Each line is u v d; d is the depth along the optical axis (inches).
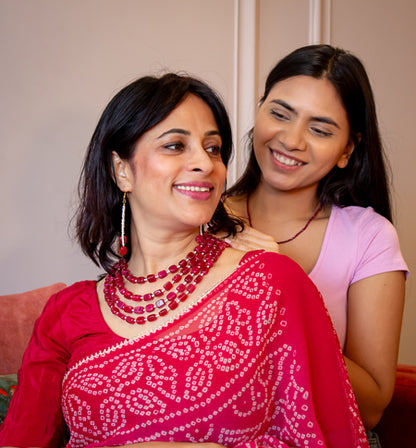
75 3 88.2
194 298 47.4
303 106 58.6
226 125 49.5
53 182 89.8
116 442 44.9
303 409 44.8
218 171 47.9
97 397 45.6
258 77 101.4
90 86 90.2
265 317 45.5
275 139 60.8
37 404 49.8
